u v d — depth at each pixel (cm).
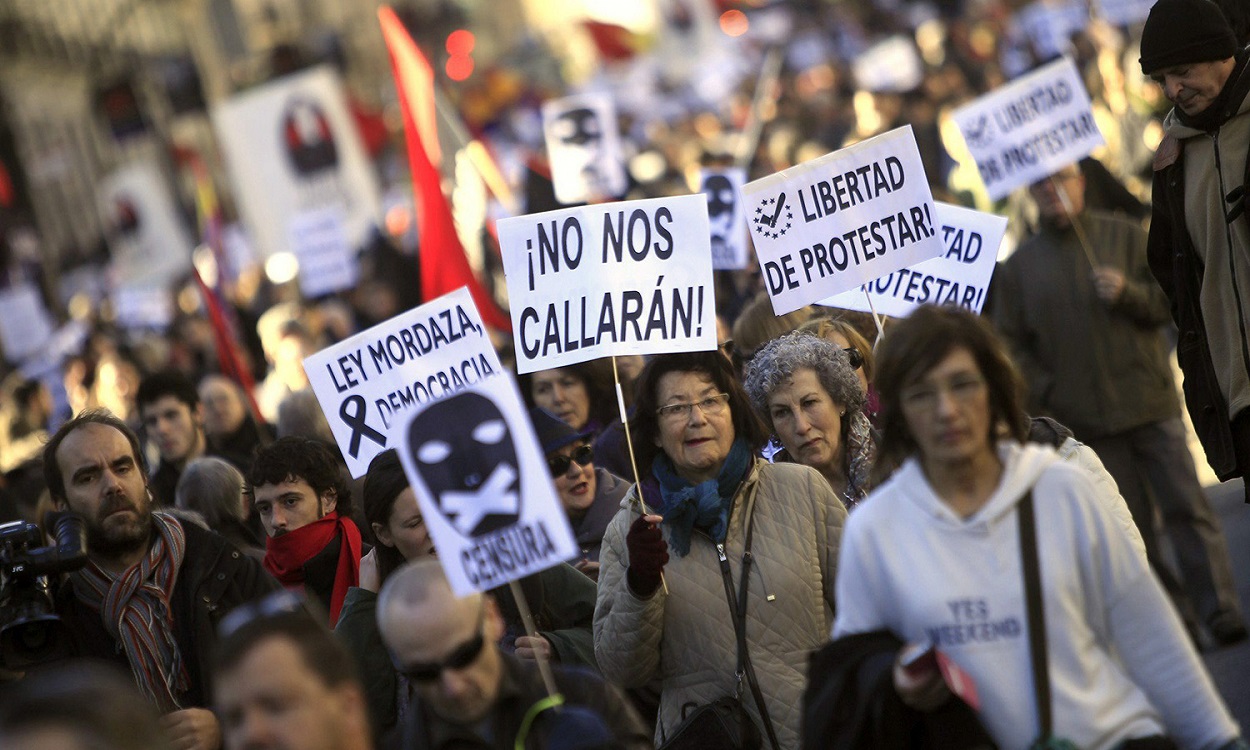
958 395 938
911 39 6012
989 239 1767
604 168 3506
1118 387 2119
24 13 9225
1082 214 2172
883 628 962
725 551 1292
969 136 2241
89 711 718
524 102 9031
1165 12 1395
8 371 5488
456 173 3206
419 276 4359
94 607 1387
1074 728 914
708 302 1463
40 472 2508
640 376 1345
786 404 1453
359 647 1359
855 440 1470
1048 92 2202
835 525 1300
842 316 1789
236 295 4400
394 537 1369
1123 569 933
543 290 1488
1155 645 933
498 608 1409
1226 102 1401
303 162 4738
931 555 945
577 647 1383
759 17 8538
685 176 5388
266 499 1565
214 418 2506
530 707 988
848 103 5594
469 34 11581
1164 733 933
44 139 9056
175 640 1374
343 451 1614
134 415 3672
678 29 8481
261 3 12825
